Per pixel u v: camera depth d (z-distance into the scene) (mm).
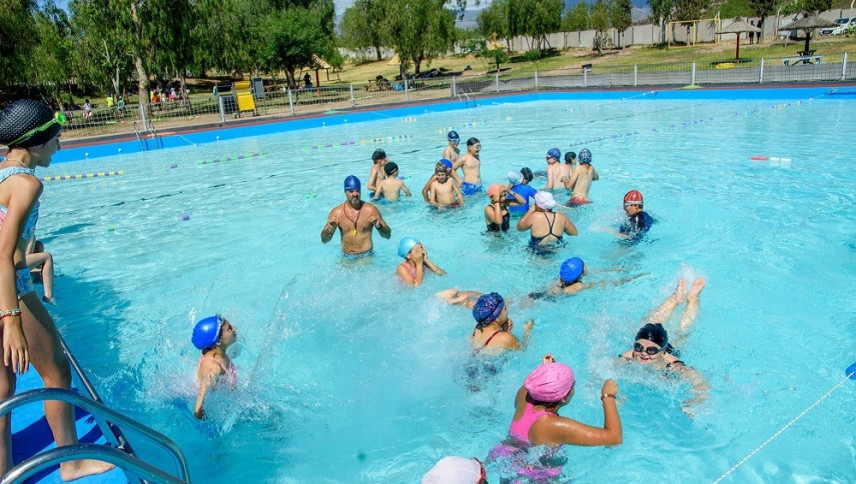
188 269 6820
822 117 15648
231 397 4055
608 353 4473
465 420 3850
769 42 43438
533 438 3262
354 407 4039
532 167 11344
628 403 3885
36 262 5305
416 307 5301
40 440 3213
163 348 4957
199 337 3979
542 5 51750
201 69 30750
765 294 5355
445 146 15281
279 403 4098
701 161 11008
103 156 16781
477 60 56312
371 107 24156
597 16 51000
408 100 26125
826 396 3889
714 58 38844
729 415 3750
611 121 17734
